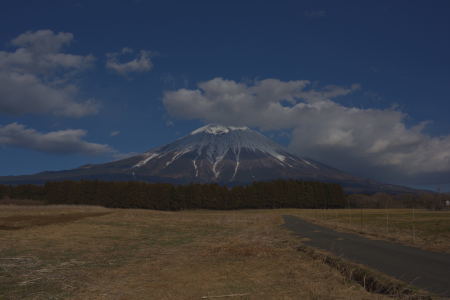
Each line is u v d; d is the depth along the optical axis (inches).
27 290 369.7
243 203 5059.1
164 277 423.2
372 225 1334.9
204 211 4813.0
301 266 478.3
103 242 818.2
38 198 5221.5
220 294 340.5
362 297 320.2
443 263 473.4
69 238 871.1
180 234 1067.9
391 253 569.0
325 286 363.9
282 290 350.9
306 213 3275.1
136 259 573.0
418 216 1991.9
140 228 1272.1
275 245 740.0
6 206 2832.2
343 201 5123.0
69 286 384.2
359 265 447.2
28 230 1032.2
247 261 534.6
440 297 303.3
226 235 1030.4
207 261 542.6
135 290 361.7
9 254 608.4
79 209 2770.7
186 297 331.6
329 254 554.3
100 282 400.2
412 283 355.3
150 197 4911.4
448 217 1780.3
